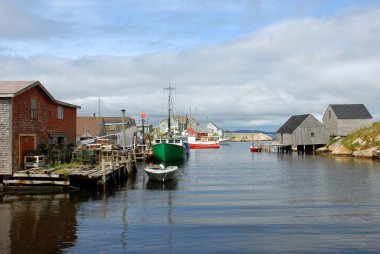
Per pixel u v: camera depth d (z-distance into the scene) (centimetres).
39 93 2936
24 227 1642
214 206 2167
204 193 2658
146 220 1805
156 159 5531
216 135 16362
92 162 3184
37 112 2895
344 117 8375
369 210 2044
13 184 2475
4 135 2491
